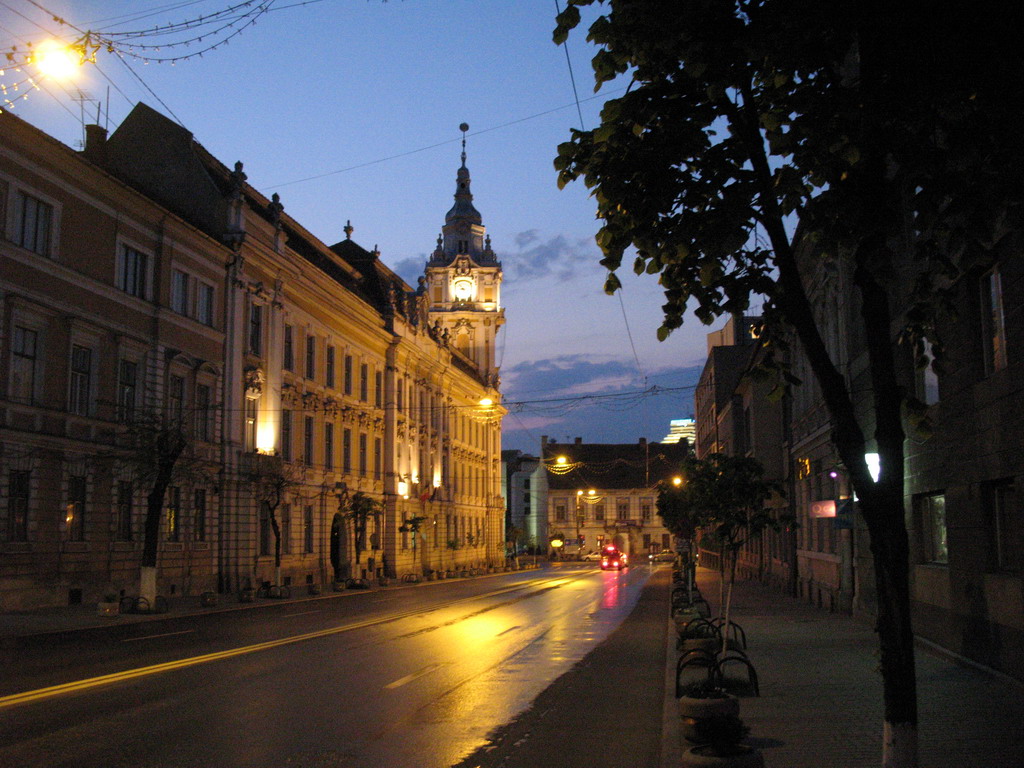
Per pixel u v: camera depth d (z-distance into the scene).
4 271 26.83
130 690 13.16
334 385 51.44
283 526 44.22
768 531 44.47
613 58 6.61
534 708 12.46
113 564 31.19
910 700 5.67
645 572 73.38
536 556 114.62
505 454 146.25
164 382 34.59
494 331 95.56
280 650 18.33
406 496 62.03
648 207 6.41
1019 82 5.66
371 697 12.98
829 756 8.67
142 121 40.91
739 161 6.53
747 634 20.75
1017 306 11.70
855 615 24.00
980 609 13.65
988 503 13.50
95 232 31.19
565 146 6.89
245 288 40.53
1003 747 8.92
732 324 73.00
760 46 5.94
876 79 6.07
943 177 5.69
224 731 10.47
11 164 27.25
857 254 6.03
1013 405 11.99
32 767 8.70
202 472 32.88
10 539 26.83
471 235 98.44
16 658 16.81
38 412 28.06
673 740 9.72
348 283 55.94
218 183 41.06
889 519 5.84
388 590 46.59
